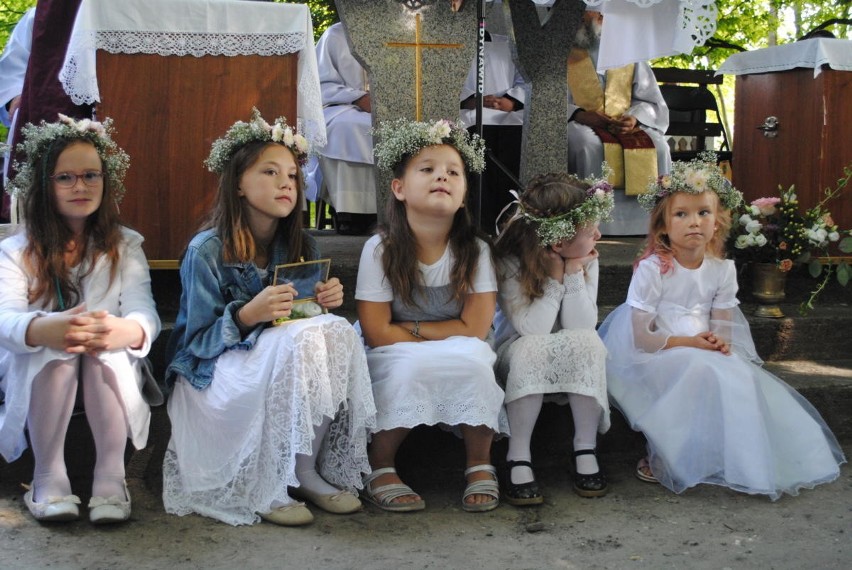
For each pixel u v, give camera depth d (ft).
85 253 9.41
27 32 15.20
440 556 8.36
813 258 13.32
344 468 9.34
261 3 11.60
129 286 9.48
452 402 9.27
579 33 19.20
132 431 8.97
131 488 9.71
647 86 19.48
